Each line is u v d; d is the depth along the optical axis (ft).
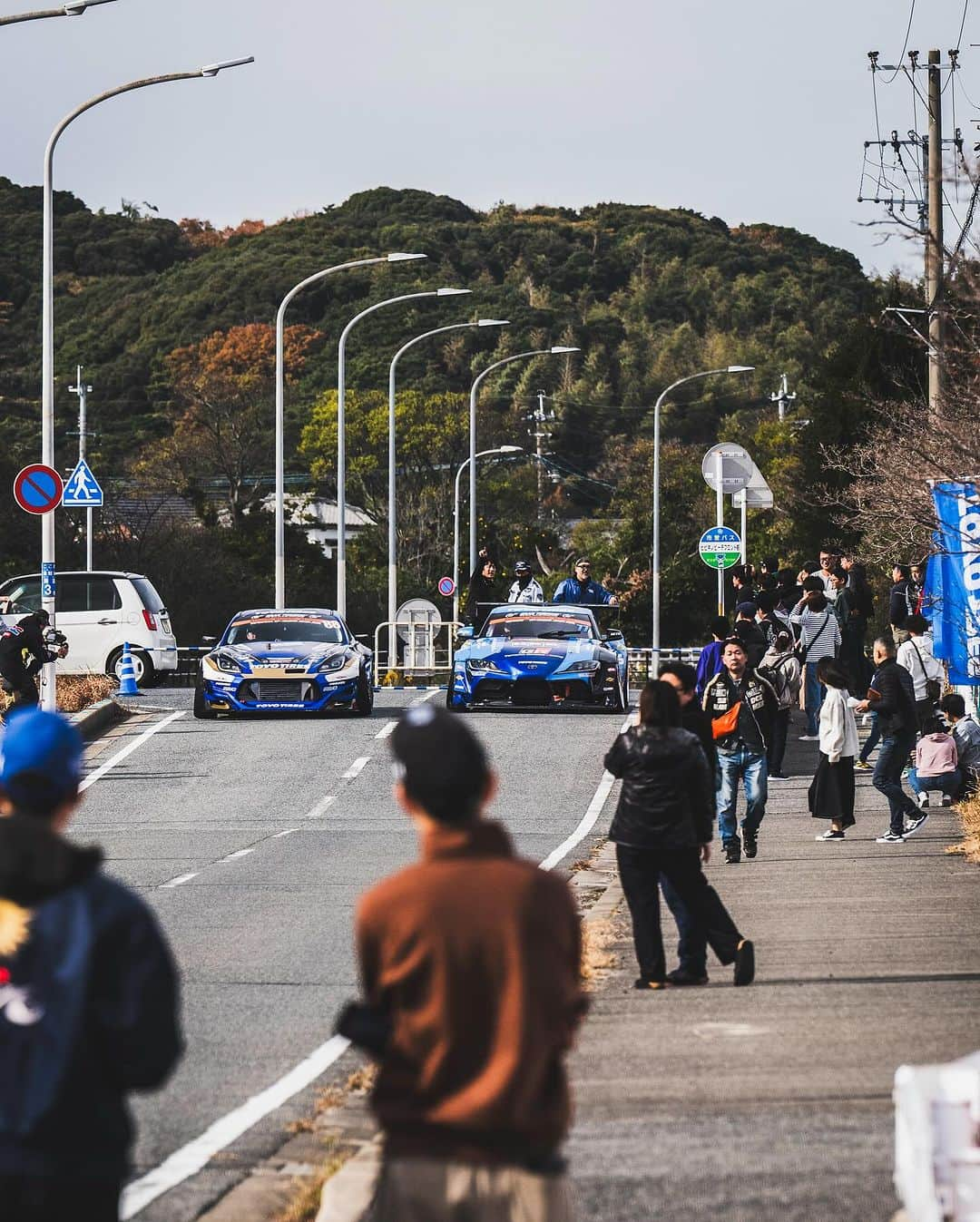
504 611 252.01
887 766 144.36
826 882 122.83
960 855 135.33
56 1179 32.58
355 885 124.36
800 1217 50.85
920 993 84.48
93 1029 32.83
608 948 100.27
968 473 108.37
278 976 92.43
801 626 210.79
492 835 35.45
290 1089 69.97
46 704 216.33
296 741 215.51
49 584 217.77
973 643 153.89
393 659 387.96
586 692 237.66
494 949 33.94
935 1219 42.34
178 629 508.12
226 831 156.56
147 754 207.10
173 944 101.45
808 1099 65.16
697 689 148.46
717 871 129.70
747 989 87.25
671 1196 53.26
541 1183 33.94
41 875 33.24
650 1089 67.26
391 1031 34.40
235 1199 55.11
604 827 160.04
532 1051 33.78
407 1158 33.81
